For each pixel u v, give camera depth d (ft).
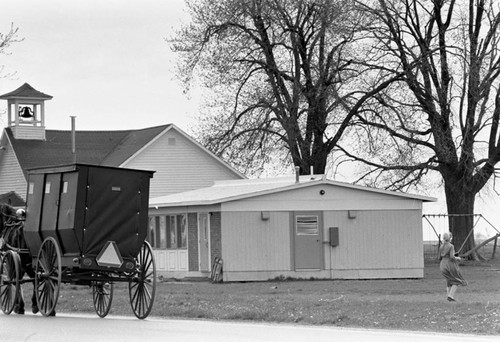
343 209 151.53
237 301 95.45
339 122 192.65
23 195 228.02
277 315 80.07
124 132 246.68
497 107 196.24
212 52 192.75
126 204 83.15
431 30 194.39
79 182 81.35
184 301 96.94
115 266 82.48
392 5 189.26
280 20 189.37
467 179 196.03
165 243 164.14
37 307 88.89
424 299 100.94
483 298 102.32
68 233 81.76
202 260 153.48
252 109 193.57
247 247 147.95
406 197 153.69
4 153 239.91
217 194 158.20
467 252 192.75
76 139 241.55
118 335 66.69
